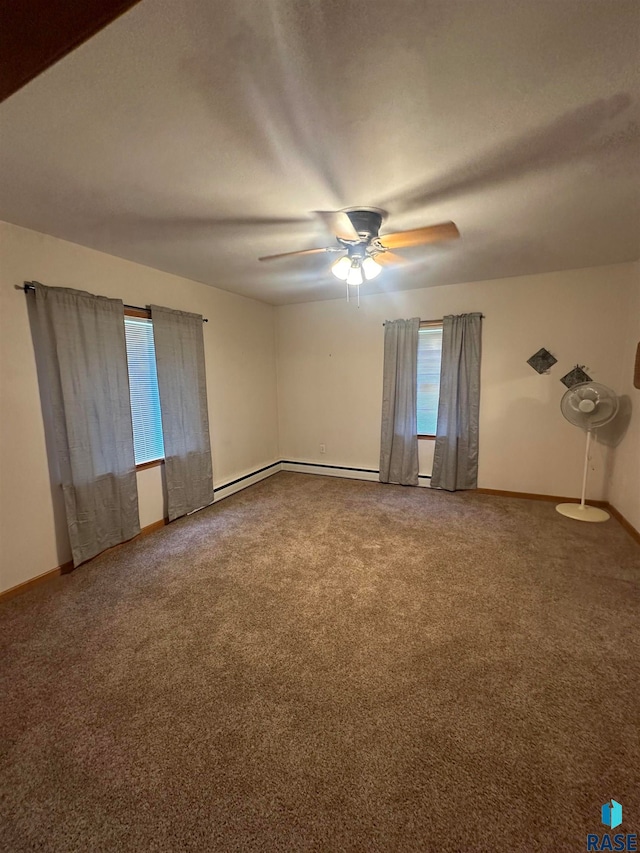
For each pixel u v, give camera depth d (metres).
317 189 1.90
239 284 3.93
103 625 2.14
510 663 1.82
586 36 1.04
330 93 1.25
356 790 1.28
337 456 5.10
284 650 1.93
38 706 1.62
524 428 4.00
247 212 2.17
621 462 3.46
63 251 2.62
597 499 3.81
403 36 1.04
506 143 1.54
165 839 1.16
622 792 1.26
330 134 1.47
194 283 3.78
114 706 1.62
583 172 1.77
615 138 1.51
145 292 3.25
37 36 0.74
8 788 1.31
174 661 1.87
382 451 4.70
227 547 3.07
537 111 1.35
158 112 1.33
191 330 3.67
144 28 0.99
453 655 1.88
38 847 1.14
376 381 4.71
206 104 1.29
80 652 1.93
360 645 1.96
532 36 1.05
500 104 1.31
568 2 0.95
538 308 3.79
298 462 5.36
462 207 2.14
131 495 3.14
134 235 2.53
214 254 2.93
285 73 1.16
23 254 2.41
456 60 1.12
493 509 3.78
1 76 0.84
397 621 2.14
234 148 1.56
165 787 1.30
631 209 2.19
